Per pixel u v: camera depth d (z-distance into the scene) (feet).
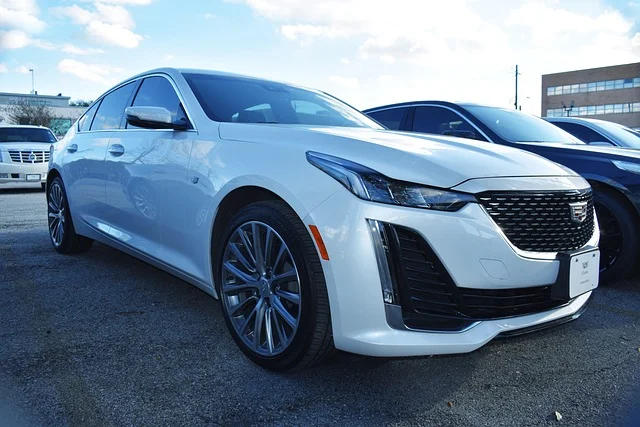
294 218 7.73
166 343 9.29
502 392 7.86
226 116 10.43
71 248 15.69
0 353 8.70
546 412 7.30
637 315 11.36
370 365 8.61
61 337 9.45
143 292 12.24
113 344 9.20
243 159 8.68
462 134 17.06
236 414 7.02
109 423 6.71
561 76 240.53
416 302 7.19
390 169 7.34
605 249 13.32
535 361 8.98
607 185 13.15
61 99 186.19
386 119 20.65
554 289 7.84
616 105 225.15
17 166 38.52
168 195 10.30
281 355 7.86
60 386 7.63
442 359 8.93
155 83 12.30
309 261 7.43
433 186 7.25
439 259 7.12
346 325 7.11
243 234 8.59
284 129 8.88
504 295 7.49
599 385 8.13
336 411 7.18
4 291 12.12
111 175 12.52
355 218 7.08
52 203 16.51
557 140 16.61
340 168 7.40
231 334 8.93
